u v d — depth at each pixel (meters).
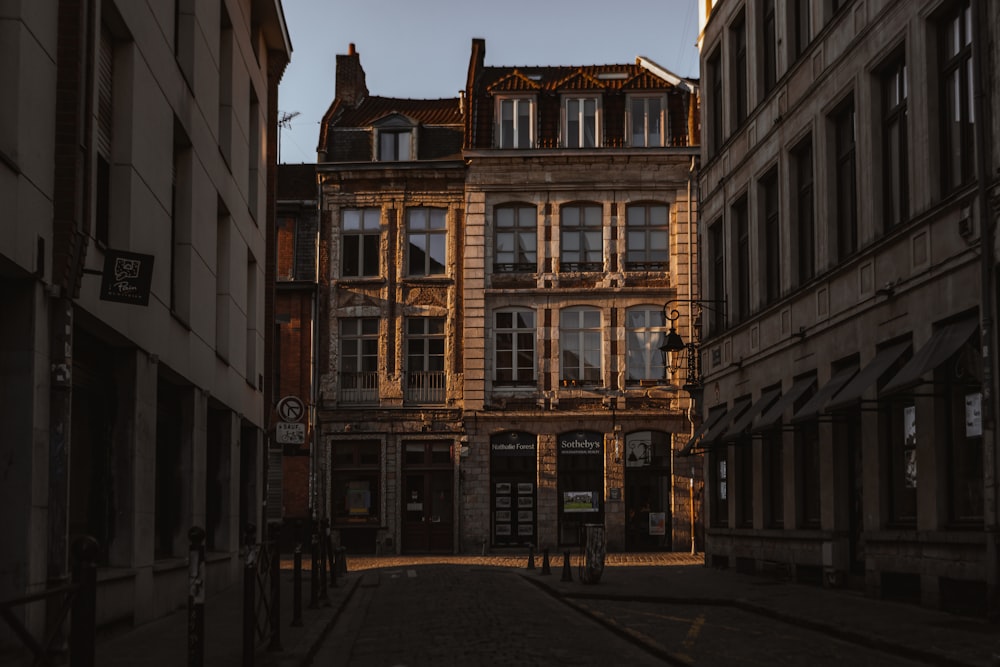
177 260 17.62
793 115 21.86
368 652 12.26
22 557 10.38
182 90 17.08
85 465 13.69
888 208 17.95
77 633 5.48
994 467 13.77
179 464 18.05
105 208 13.72
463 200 43.25
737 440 24.81
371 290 43.06
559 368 42.12
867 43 18.30
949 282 15.31
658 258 42.59
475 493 41.88
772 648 11.85
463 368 42.47
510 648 12.15
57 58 11.20
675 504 41.34
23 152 10.16
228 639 12.66
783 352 22.41
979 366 14.52
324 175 43.41
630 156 42.44
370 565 33.16
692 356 30.20
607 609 16.64
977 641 11.50
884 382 17.25
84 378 13.38
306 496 42.31
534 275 42.53
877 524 17.38
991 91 14.22
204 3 18.84
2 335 10.56
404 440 42.47
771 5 23.92
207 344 19.20
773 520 23.62
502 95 43.41
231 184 21.91
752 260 24.52
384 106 46.06
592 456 41.88
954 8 15.88
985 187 14.16
